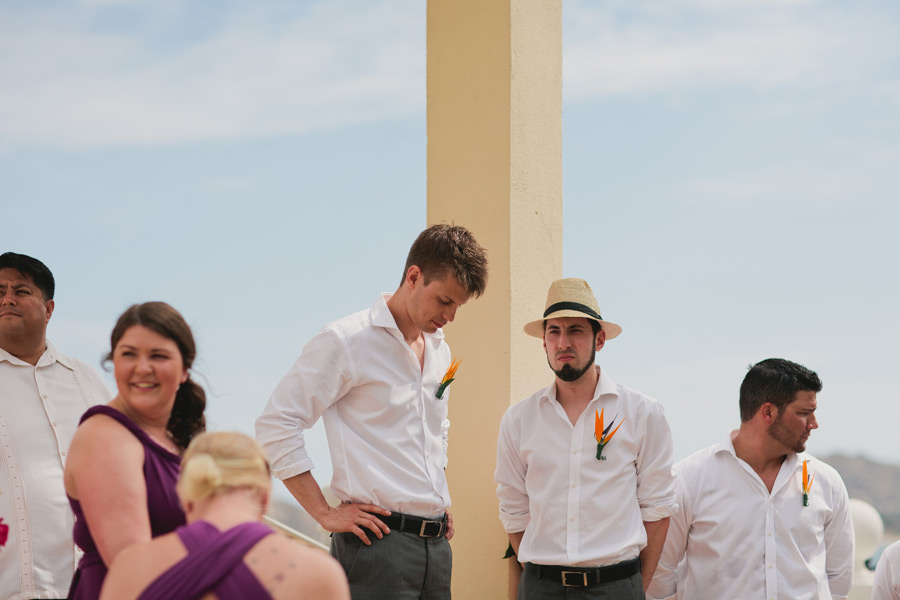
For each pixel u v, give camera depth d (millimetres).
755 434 4492
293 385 3875
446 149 5367
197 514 2262
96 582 2672
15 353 3879
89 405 3988
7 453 3709
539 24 5297
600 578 4086
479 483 5016
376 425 3936
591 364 4242
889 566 4656
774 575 4391
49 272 3963
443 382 4137
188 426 2926
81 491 2625
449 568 4027
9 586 3600
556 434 4273
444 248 3900
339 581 2209
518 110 5145
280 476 3828
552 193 5273
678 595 4613
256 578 2129
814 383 4422
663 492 4219
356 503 3855
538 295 5137
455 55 5383
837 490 4570
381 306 4027
